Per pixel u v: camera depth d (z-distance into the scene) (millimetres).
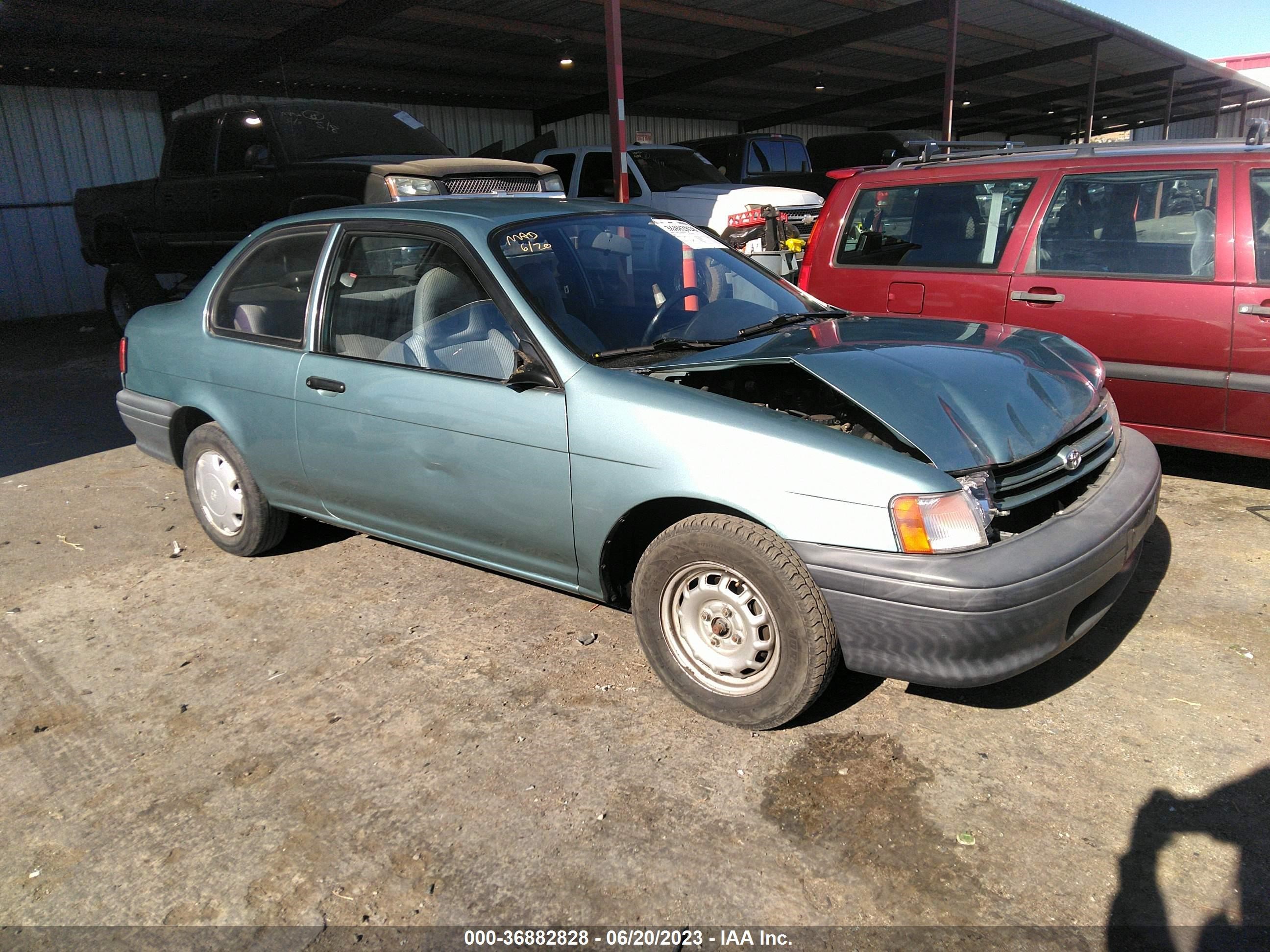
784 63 17719
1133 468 3117
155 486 5570
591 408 2926
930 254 5258
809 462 2578
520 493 3152
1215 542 4051
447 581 4078
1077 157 4781
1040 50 18797
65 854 2484
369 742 2904
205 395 4172
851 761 2689
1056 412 2906
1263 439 4305
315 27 11328
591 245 3533
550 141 12797
